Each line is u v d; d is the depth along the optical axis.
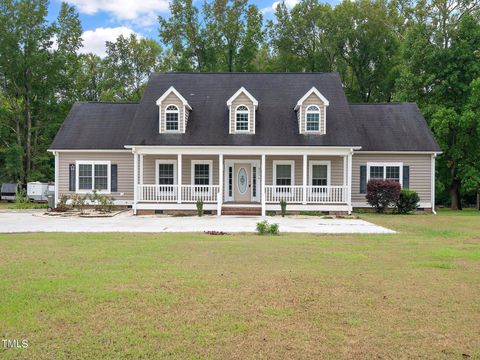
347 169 25.06
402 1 46.81
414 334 5.71
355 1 47.19
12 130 42.94
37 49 40.19
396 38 46.22
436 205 38.44
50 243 12.69
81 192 28.11
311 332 5.74
